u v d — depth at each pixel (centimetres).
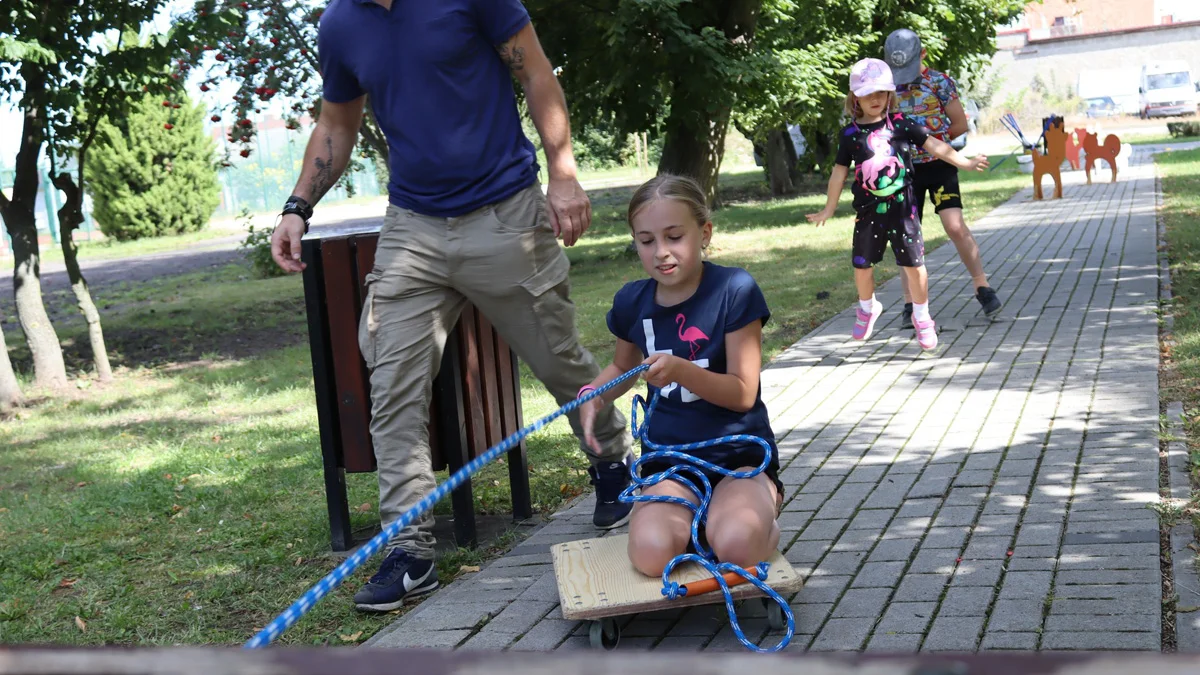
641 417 672
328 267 465
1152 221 1432
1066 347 741
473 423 474
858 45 1908
